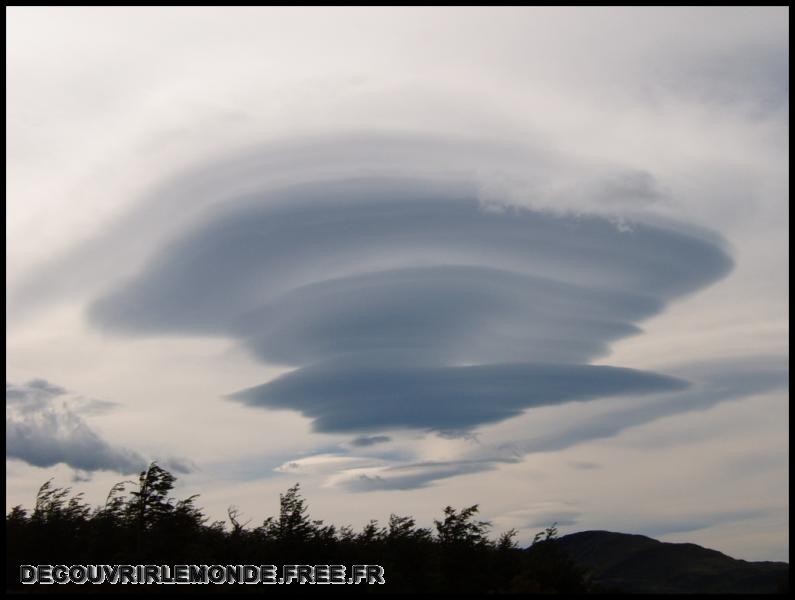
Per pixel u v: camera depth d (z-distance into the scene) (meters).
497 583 36.59
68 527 36.19
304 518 38.56
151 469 37.81
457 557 37.38
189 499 37.62
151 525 36.56
